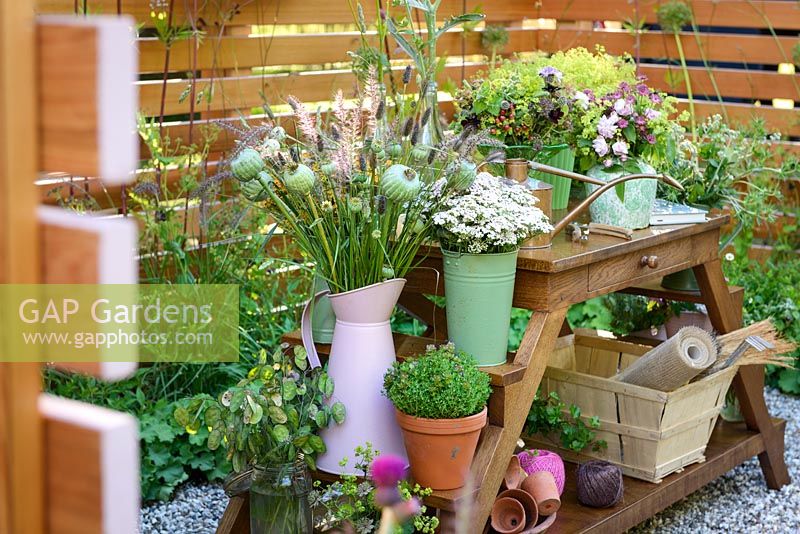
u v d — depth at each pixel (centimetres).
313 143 232
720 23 514
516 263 241
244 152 221
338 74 425
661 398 275
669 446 287
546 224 235
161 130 355
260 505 236
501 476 238
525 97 278
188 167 363
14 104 77
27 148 78
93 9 341
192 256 361
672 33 524
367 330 239
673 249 290
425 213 237
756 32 569
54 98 78
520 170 254
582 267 253
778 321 446
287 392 238
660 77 533
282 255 402
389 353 243
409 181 221
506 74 296
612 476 264
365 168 229
